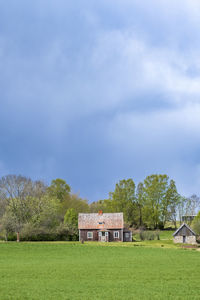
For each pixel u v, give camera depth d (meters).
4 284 34.47
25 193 104.31
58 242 83.56
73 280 36.59
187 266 46.78
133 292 31.69
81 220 101.25
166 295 30.81
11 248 69.50
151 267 45.59
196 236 99.19
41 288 32.81
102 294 30.88
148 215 117.12
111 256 58.84
